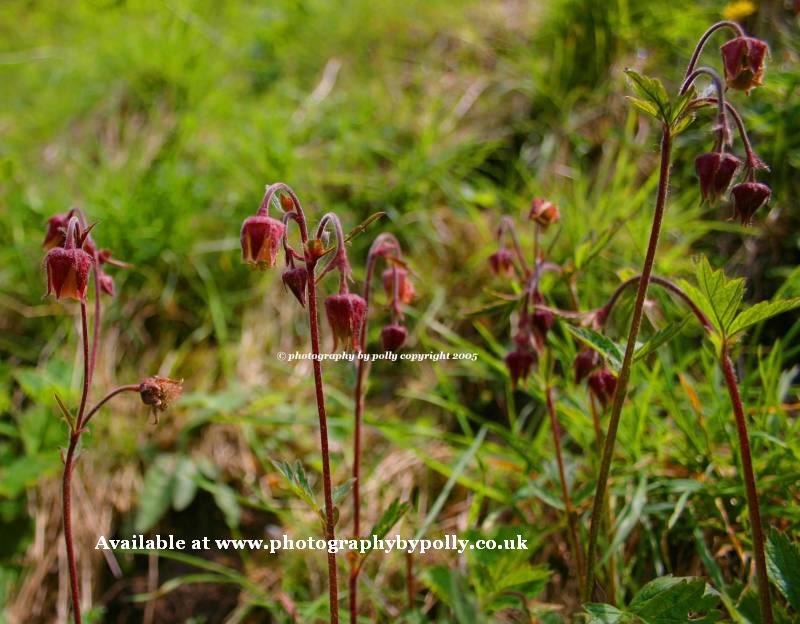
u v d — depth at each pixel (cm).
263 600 53
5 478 57
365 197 70
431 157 72
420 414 61
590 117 74
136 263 66
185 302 67
